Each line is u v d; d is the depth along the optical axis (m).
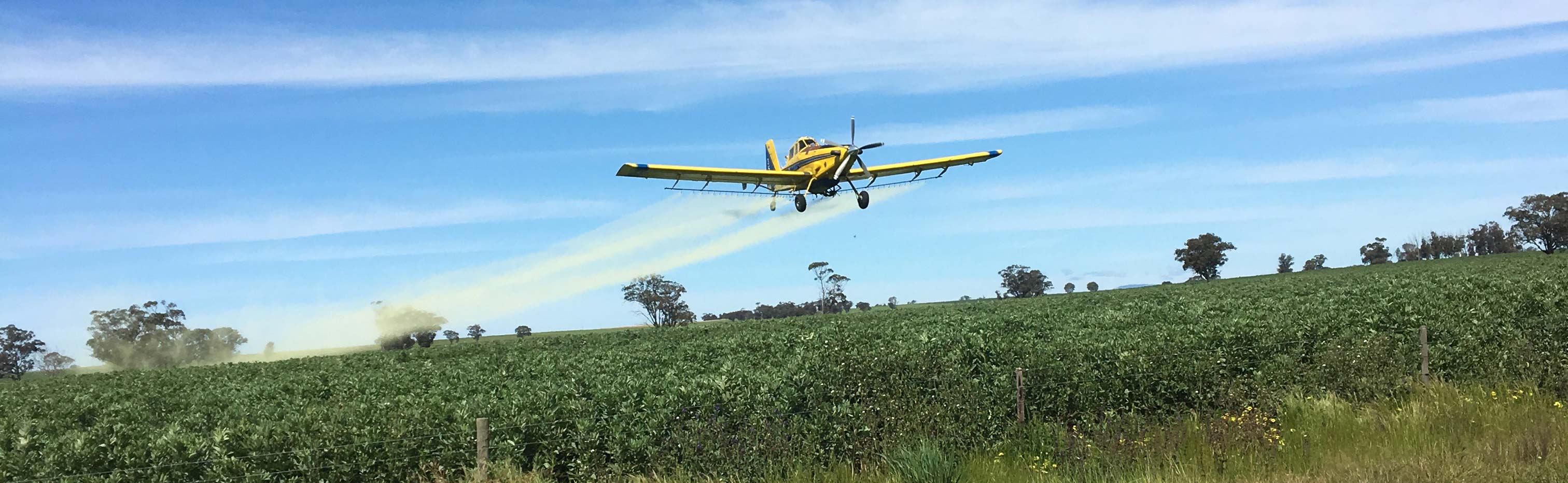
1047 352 12.81
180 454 9.85
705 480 9.07
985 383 11.61
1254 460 8.70
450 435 9.86
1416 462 7.45
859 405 10.26
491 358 29.11
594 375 16.61
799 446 9.46
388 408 12.50
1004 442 10.13
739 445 9.34
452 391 17.33
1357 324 16.36
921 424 9.91
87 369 78.88
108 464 10.08
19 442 11.84
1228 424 9.78
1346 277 46.19
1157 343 13.48
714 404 10.66
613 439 9.87
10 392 28.28
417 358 34.38
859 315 45.25
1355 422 10.19
